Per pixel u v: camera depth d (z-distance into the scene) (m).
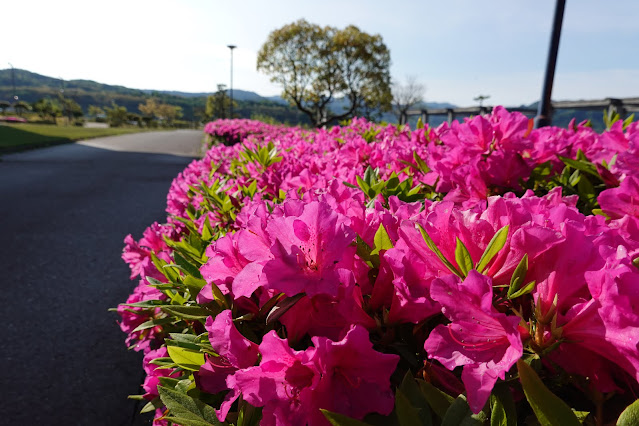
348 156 3.05
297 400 0.83
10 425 2.91
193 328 1.38
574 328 0.79
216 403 1.11
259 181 3.07
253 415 0.94
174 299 1.56
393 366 0.82
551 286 0.85
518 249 0.89
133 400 3.16
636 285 0.73
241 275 0.96
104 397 3.19
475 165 2.07
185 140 35.28
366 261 1.05
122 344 3.86
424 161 2.74
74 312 4.45
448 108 14.12
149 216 8.62
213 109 113.06
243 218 1.38
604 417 0.81
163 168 16.08
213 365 1.03
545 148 2.27
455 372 0.92
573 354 0.81
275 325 1.05
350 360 0.83
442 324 0.89
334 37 42.06
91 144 26.17
